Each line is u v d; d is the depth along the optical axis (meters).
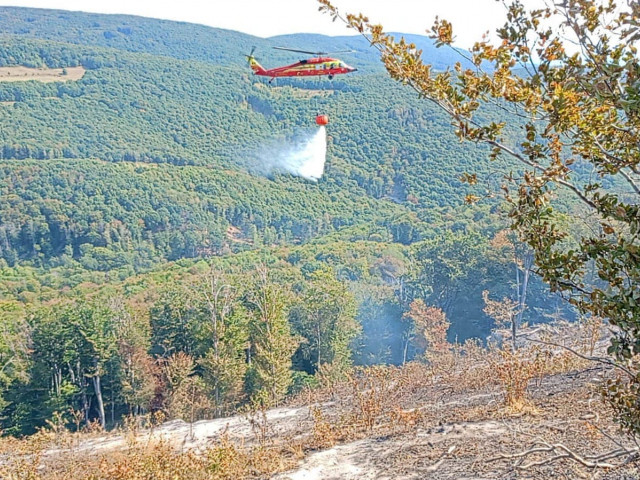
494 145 3.56
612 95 2.88
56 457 10.85
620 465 4.31
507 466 6.16
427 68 3.57
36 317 34.19
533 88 3.34
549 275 3.39
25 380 31.88
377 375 11.72
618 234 3.17
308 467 7.62
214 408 25.12
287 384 26.94
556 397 8.86
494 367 10.82
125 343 31.58
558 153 3.51
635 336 2.95
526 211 3.50
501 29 3.44
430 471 6.57
